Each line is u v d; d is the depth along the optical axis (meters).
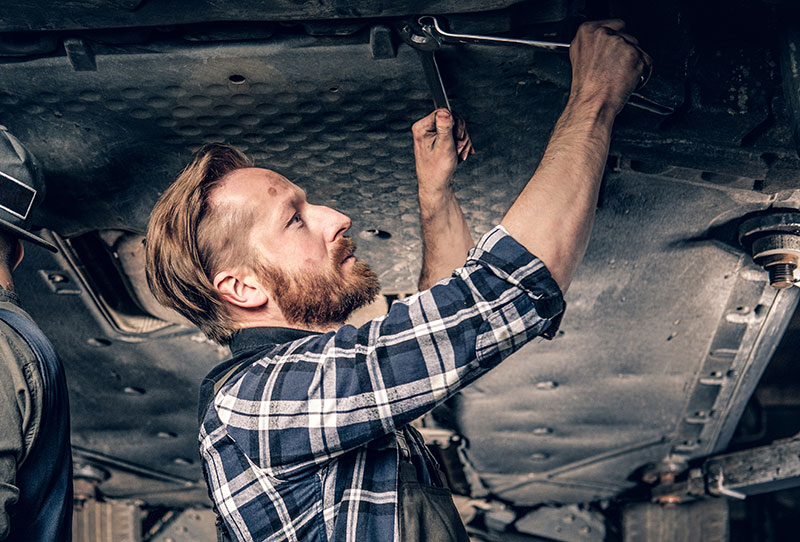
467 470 3.42
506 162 1.66
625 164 1.67
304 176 1.69
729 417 2.93
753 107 1.50
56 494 1.25
